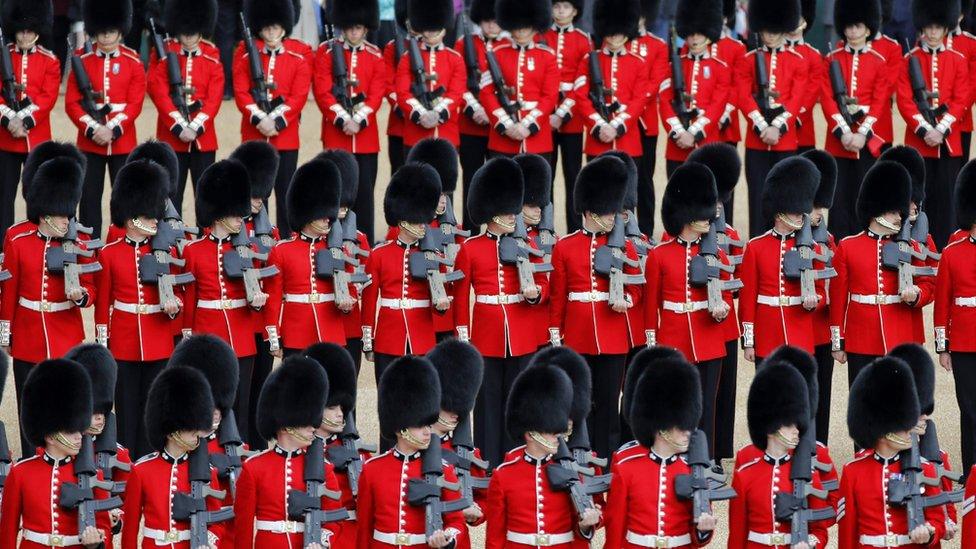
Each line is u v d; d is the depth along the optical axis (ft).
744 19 385.91
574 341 218.38
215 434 186.80
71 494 167.84
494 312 217.97
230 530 169.99
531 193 227.61
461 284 218.18
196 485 167.73
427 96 287.28
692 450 166.91
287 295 220.64
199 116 288.10
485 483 176.14
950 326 217.36
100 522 171.01
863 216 220.84
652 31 354.74
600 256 216.74
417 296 219.61
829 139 294.05
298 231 221.66
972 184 215.72
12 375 255.29
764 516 168.04
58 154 249.75
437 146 252.21
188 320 220.23
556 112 290.76
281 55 290.15
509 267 218.38
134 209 215.10
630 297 219.82
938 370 262.67
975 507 166.81
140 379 218.79
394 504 165.27
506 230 218.38
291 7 290.35
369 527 166.81
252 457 168.14
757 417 169.07
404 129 293.02
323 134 294.25
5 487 169.58
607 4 287.69
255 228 235.20
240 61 289.33
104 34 286.25
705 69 290.56
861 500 170.81
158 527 167.12
